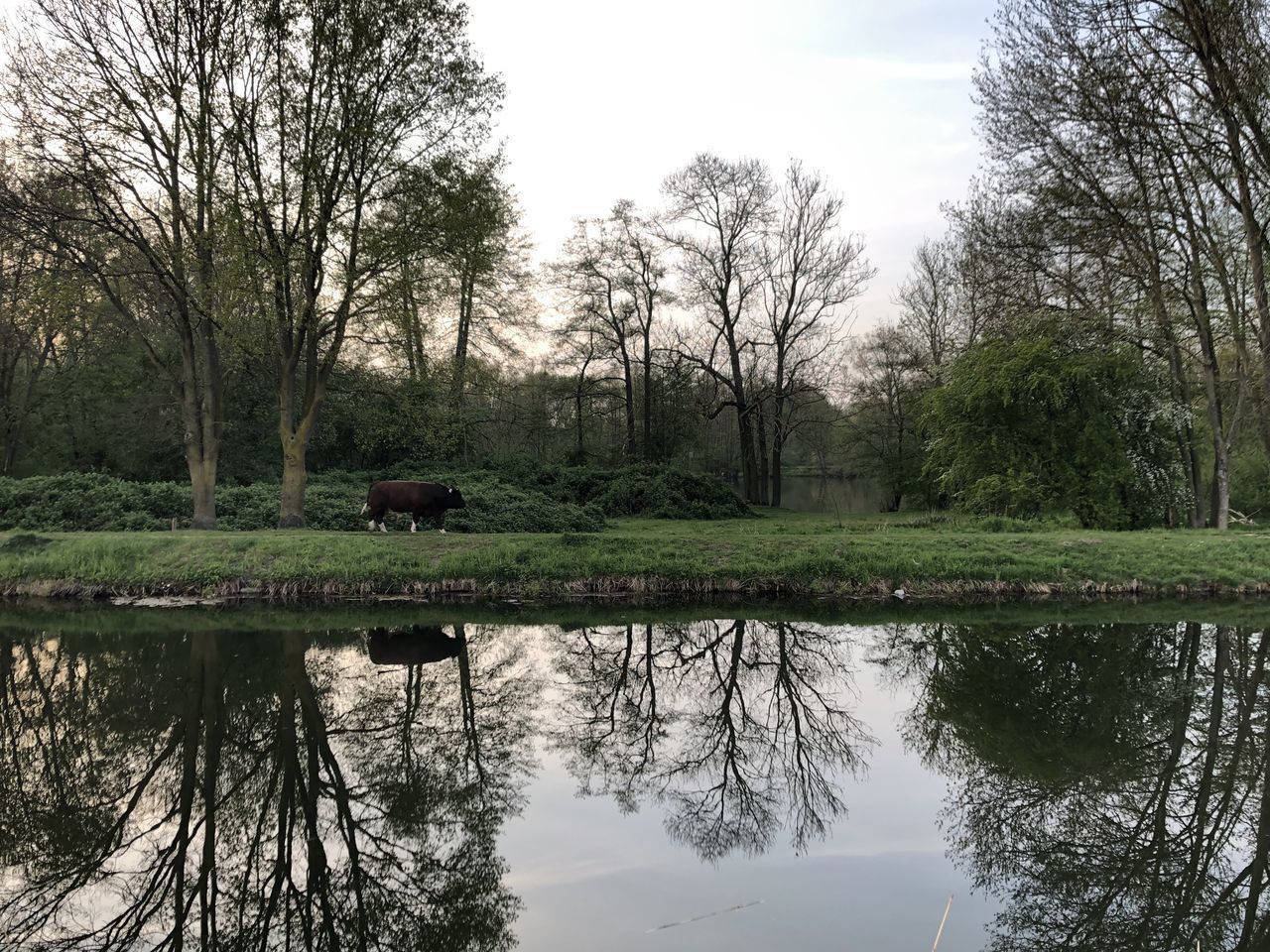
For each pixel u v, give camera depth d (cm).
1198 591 1505
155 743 759
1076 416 2208
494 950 414
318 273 1667
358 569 1419
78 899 497
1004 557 1566
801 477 6394
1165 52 1836
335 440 2725
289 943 445
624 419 4078
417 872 516
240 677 959
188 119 1541
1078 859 526
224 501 1945
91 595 1376
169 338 2444
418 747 765
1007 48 2008
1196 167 1978
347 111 1580
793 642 1188
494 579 1447
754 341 3700
